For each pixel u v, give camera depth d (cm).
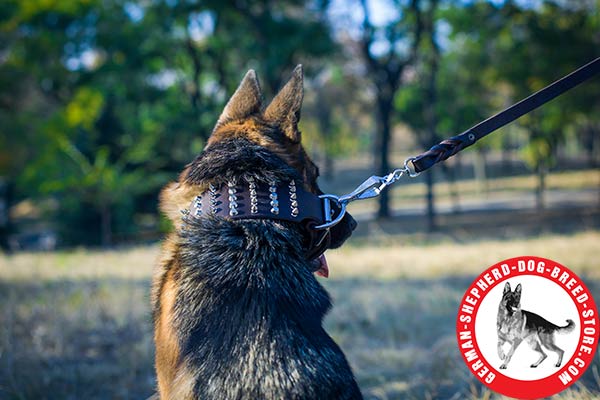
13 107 2653
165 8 3022
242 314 217
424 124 3694
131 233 2569
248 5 3058
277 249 232
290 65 3225
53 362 566
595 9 2597
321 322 225
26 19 2688
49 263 1402
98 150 2728
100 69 2961
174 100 3091
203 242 235
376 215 3544
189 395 212
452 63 3416
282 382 203
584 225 2567
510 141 6284
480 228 2772
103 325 681
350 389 212
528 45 2731
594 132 5559
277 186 245
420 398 479
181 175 266
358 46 3228
